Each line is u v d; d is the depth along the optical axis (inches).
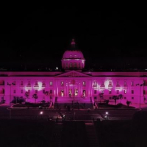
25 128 6747.1
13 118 7436.0
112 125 6884.8
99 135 6461.6
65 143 6176.2
